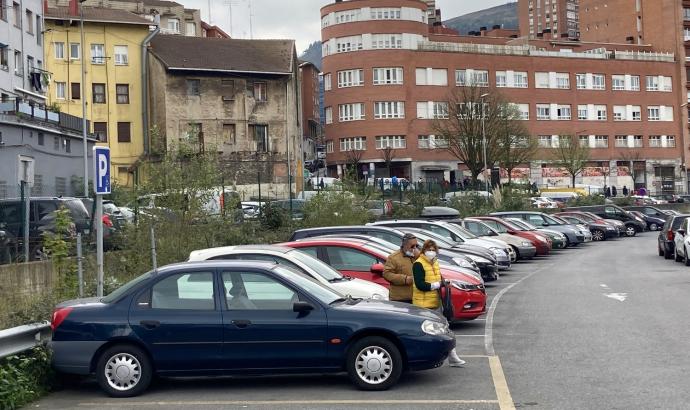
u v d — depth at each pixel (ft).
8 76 153.28
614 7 353.72
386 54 267.59
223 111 212.43
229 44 223.92
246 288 33.55
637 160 304.30
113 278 52.47
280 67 218.38
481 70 279.08
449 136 248.52
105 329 33.22
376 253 50.21
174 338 33.01
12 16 156.87
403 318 33.04
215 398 32.32
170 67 206.39
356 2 269.03
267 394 32.78
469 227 108.99
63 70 212.43
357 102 268.21
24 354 33.99
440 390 32.42
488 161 242.37
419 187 172.24
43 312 37.14
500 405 29.40
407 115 267.39
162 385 35.45
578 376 34.19
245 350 32.83
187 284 33.81
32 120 126.52
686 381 32.55
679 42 322.55
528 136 254.88
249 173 212.64
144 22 218.59
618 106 304.30
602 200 228.22
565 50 321.11
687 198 283.18
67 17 211.00
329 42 274.77
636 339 43.34
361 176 266.57
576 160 275.18
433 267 38.34
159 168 63.98
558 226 142.31
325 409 29.68
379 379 32.76
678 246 101.04
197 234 64.08
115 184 90.99
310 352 32.76
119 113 216.13
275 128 217.15
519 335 46.24
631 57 307.58
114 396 33.09
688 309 55.83
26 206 60.08
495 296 67.77
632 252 126.93
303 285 33.83
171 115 208.64
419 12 273.75
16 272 52.34
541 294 68.44
